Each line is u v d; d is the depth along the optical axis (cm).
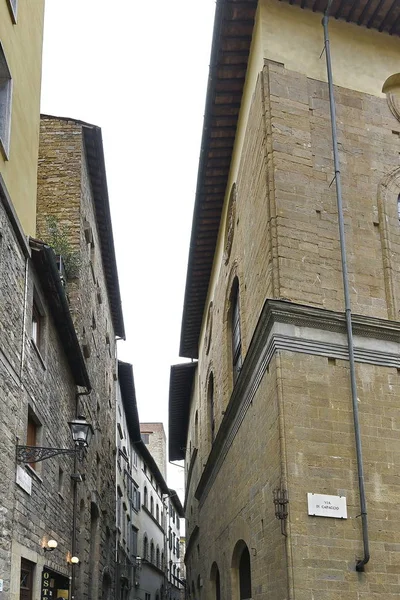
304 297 1256
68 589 1608
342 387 1199
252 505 1388
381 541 1107
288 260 1274
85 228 2206
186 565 3841
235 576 1677
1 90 1259
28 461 1173
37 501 1312
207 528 2350
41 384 1393
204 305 2672
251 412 1419
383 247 1352
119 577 3123
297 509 1095
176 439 4250
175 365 3170
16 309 1200
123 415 3669
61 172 2122
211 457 2095
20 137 1336
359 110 1461
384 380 1228
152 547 4800
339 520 1102
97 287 2527
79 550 1891
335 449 1152
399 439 1193
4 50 1230
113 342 3253
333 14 1512
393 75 1525
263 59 1431
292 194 1330
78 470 1872
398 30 1554
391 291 1316
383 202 1389
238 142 1748
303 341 1208
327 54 1440
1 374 1080
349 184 1386
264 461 1265
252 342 1332
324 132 1412
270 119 1378
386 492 1145
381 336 1256
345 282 1264
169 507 6097
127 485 3703
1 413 1070
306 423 1157
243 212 1652
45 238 2014
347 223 1351
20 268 1244
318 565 1067
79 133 2172
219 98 1680
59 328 1584
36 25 1522
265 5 1473
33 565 1302
